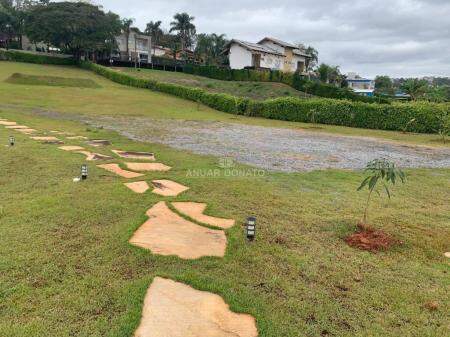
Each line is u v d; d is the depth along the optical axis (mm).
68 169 7246
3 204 5223
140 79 34969
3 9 54375
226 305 3135
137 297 3154
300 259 4094
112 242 4180
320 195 6617
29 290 3215
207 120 19828
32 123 13633
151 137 12617
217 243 4340
